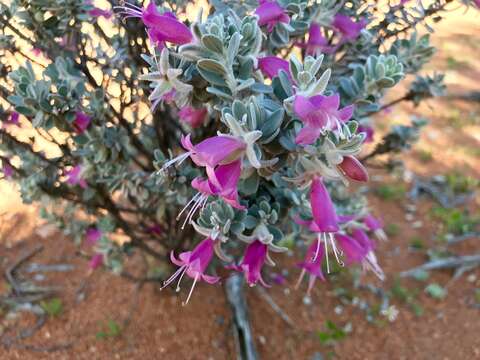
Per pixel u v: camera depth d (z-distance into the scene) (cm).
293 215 25
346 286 45
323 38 28
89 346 38
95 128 27
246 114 18
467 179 58
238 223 22
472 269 48
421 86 34
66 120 25
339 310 43
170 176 26
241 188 21
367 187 57
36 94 24
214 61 19
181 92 21
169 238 36
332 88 26
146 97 27
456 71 80
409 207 55
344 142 18
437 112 70
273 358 39
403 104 71
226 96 20
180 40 20
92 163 28
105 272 44
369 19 28
